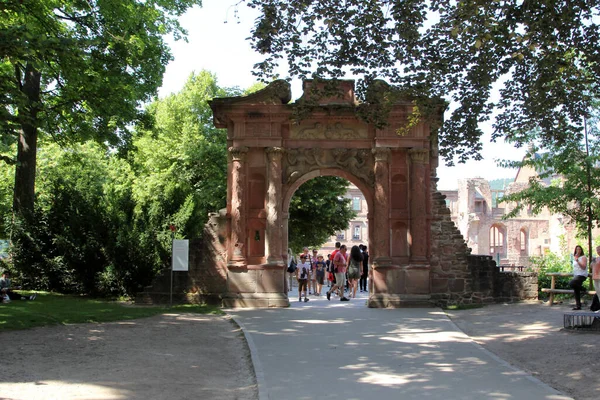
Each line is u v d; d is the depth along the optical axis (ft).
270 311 67.56
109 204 88.17
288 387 32.55
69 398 29.22
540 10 41.34
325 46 47.65
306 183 134.92
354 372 36.35
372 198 74.02
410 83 47.50
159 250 81.92
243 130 74.02
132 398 29.68
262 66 47.44
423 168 73.10
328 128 74.49
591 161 78.74
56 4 76.28
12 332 48.67
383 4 44.60
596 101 75.15
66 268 86.07
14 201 91.04
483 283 74.23
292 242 148.46
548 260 97.86
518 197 86.07
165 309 68.23
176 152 147.23
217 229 75.31
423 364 38.58
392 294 71.92
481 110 48.73
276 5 44.80
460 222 257.34
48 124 82.69
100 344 44.70
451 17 42.39
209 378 35.09
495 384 32.83
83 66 68.44
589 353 39.91
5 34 45.91
